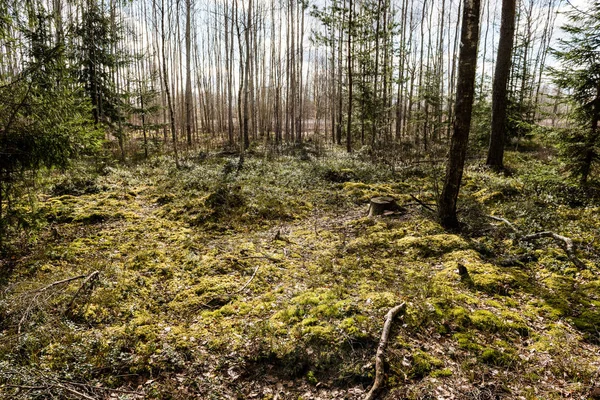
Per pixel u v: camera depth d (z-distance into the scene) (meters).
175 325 5.36
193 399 3.98
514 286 5.96
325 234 9.38
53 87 6.46
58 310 5.37
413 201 11.78
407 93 28.86
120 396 3.91
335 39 26.14
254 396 4.04
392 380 3.96
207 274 7.04
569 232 7.66
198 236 9.16
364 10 22.38
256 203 11.69
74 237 8.61
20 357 4.31
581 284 5.83
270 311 5.62
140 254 7.63
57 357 4.38
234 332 5.06
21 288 5.78
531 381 3.88
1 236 6.84
